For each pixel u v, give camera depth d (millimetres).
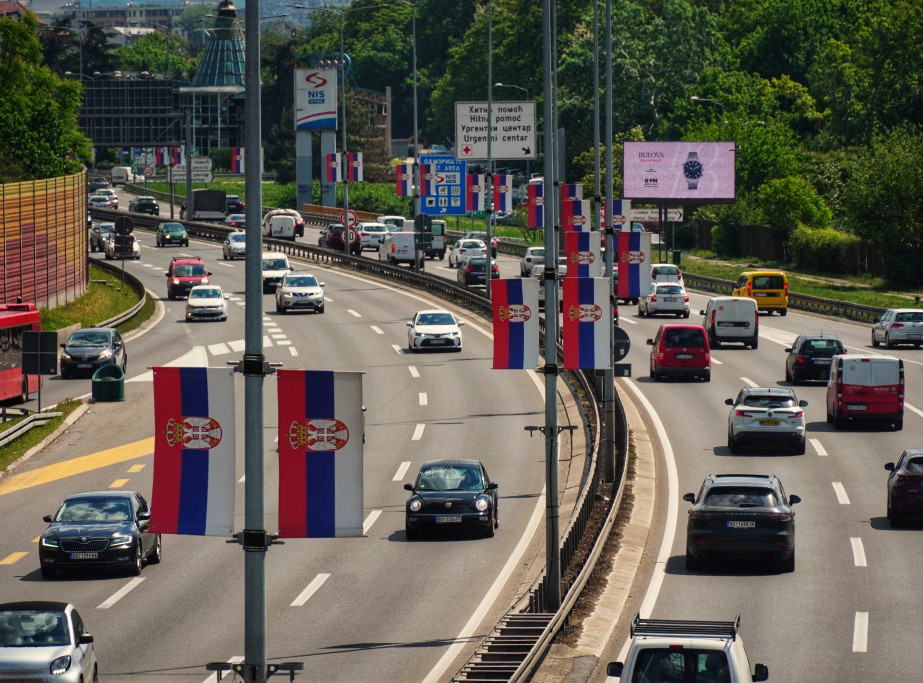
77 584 104688
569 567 101375
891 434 159125
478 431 164875
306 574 106875
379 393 191000
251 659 58688
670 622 60375
